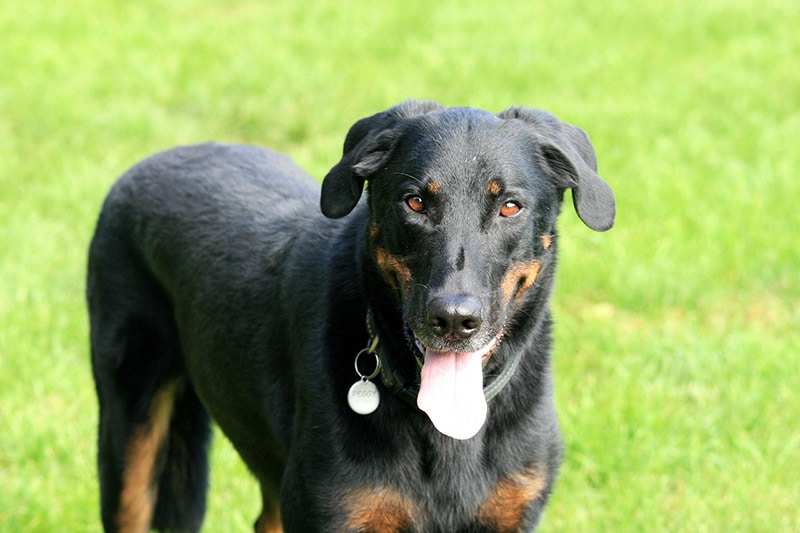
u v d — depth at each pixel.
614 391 7.16
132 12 17.27
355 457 4.45
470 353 4.32
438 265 4.18
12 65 14.28
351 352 4.52
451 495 4.56
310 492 4.50
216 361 5.23
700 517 6.20
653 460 6.60
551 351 4.81
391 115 4.63
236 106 13.10
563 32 16.19
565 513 6.27
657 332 8.10
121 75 14.02
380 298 4.46
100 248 5.89
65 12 16.84
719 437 6.84
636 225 9.66
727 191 10.38
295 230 5.13
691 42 15.84
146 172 5.88
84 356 7.88
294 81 13.68
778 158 11.31
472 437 4.54
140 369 5.71
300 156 11.55
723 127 12.34
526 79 13.91
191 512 5.94
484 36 15.84
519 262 4.39
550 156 4.54
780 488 6.42
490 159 4.30
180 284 5.45
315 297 4.71
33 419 7.04
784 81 14.16
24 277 8.77
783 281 8.91
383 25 16.41
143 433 5.73
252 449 5.26
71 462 6.75
